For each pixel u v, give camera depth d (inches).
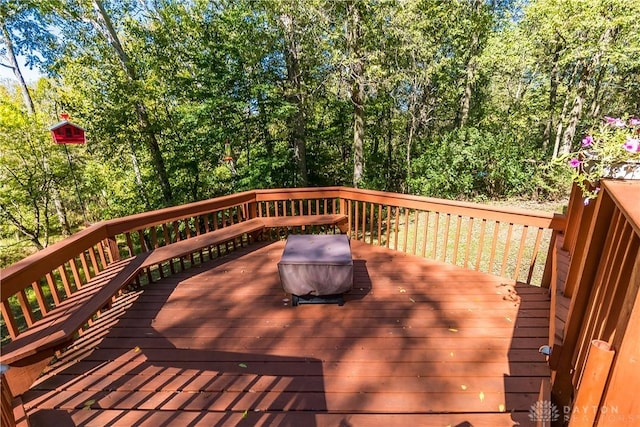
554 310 88.7
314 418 77.9
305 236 150.0
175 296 135.5
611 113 487.8
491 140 350.6
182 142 385.1
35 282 96.0
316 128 487.5
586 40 265.7
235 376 91.4
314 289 121.7
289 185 409.1
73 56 358.0
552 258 121.6
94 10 342.3
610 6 237.9
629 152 57.5
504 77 497.7
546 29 270.8
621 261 49.8
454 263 155.9
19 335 86.7
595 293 62.2
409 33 298.2
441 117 528.7
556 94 443.2
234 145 386.6
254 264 165.3
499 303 123.6
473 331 107.6
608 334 47.4
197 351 102.0
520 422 75.3
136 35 373.1
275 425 76.4
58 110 406.0
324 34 322.0
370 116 478.3
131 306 128.5
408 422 76.2
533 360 94.4
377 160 496.1
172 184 423.5
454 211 150.1
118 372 93.8
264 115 366.6
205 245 154.9
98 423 77.8
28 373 82.5
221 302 130.2
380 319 115.6
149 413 80.4
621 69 374.9
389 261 162.4
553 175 316.5
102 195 485.1
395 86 367.6
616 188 53.1
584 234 85.6
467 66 435.5
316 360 96.7
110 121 346.9
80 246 117.8
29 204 390.6
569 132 341.7
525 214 130.1
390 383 87.4
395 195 167.2
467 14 392.5
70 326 89.7
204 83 340.8
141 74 371.9
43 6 324.8
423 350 99.4
